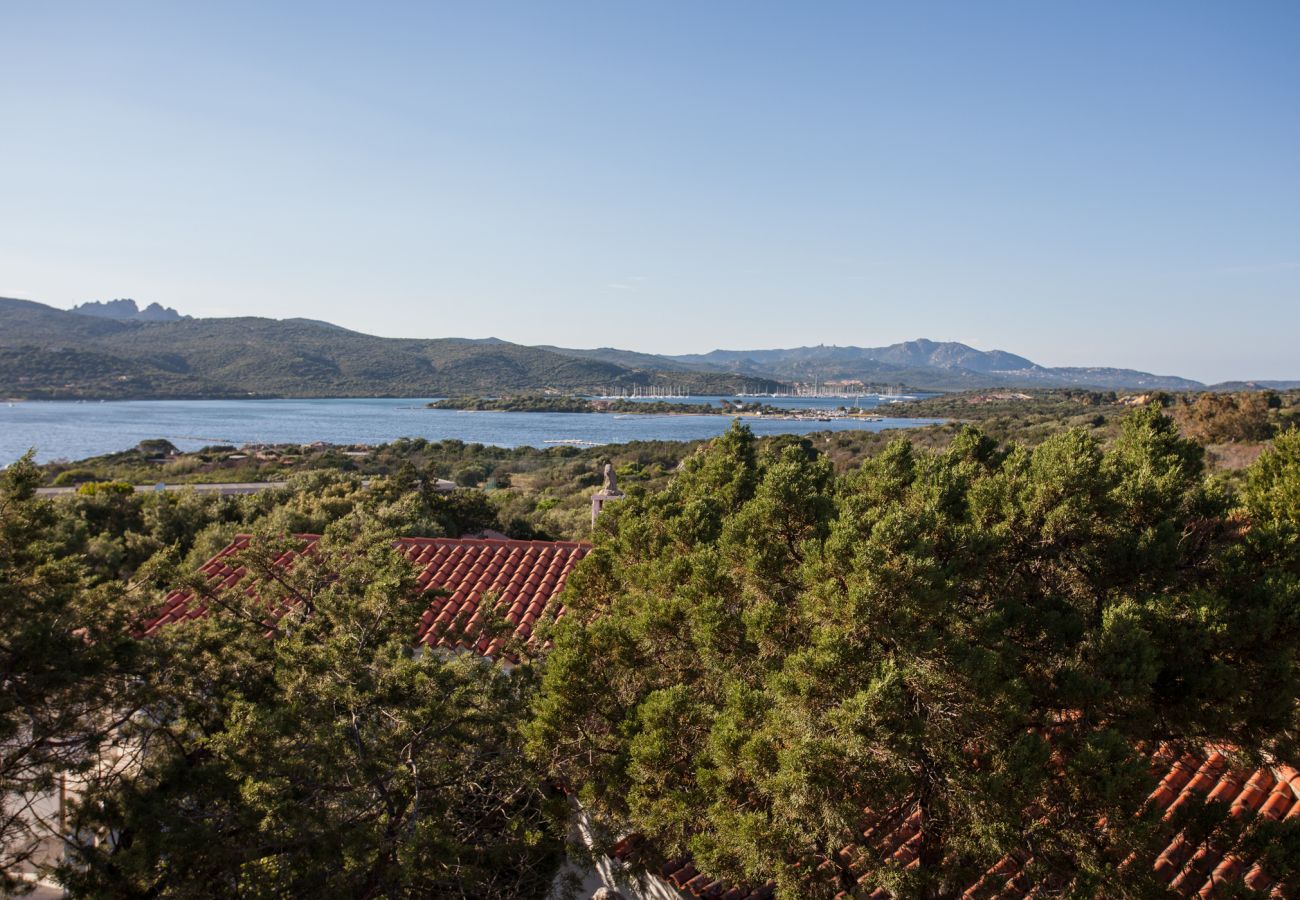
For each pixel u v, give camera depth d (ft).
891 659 25.89
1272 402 192.65
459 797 34.19
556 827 33.50
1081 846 24.97
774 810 26.55
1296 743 27.50
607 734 33.68
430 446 383.45
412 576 40.98
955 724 26.91
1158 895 24.23
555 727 32.14
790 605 31.68
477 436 518.37
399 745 33.14
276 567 43.70
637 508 45.24
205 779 29.89
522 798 37.65
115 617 32.40
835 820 24.21
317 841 28.40
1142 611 27.53
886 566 25.49
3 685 28.35
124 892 26.66
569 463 324.60
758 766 25.77
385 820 31.30
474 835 34.88
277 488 153.17
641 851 34.12
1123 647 26.11
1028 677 28.68
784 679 26.45
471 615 42.60
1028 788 24.36
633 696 34.17
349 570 43.04
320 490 149.38
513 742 34.86
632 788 30.71
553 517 159.84
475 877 31.37
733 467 48.75
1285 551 30.27
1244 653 27.27
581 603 41.09
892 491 34.37
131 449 329.93
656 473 252.62
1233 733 27.48
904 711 25.41
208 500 134.51
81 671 29.35
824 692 25.95
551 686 32.50
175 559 53.06
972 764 26.40
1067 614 29.78
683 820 28.86
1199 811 25.16
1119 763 23.80
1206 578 30.99
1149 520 32.60
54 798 38.96
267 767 29.91
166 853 27.45
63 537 97.40
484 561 57.06
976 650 25.71
